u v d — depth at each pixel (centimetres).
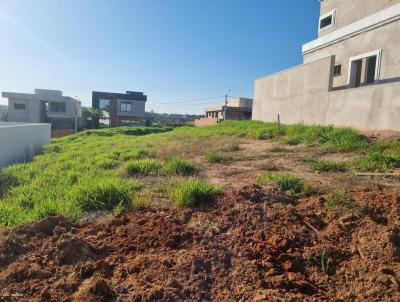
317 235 337
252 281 267
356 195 420
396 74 1148
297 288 263
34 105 4181
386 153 679
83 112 4575
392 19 1164
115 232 356
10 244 311
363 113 1080
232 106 4719
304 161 701
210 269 283
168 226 360
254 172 625
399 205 377
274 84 1798
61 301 239
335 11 1594
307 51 1764
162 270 279
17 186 638
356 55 1367
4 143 980
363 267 285
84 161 916
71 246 302
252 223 357
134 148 1138
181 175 628
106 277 272
